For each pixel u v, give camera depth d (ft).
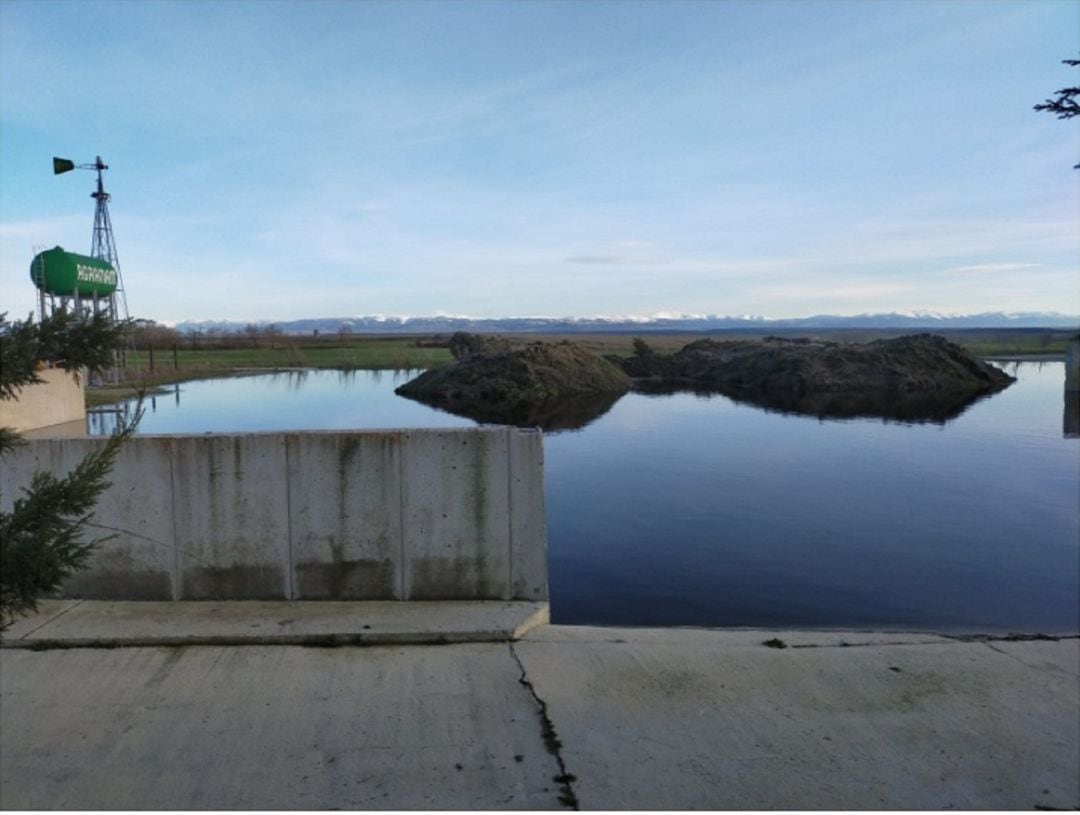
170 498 17.12
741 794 10.73
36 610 7.76
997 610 19.42
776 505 30.07
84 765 11.21
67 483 7.73
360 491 17.17
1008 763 11.65
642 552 24.09
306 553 17.20
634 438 47.11
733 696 13.62
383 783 10.85
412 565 17.29
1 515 7.46
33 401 37.99
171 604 16.97
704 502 30.55
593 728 12.44
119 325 7.84
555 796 10.60
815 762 11.57
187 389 83.30
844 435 48.26
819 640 16.33
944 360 85.56
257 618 16.11
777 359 87.10
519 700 13.28
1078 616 18.97
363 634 15.38
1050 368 119.34
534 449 17.25
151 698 13.15
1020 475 35.76
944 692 13.91
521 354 76.74
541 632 16.30
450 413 59.11
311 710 12.81
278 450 17.08
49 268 67.46
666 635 16.48
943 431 50.03
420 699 13.23
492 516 17.29
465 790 10.71
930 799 10.71
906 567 22.61
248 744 11.78
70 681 13.70
